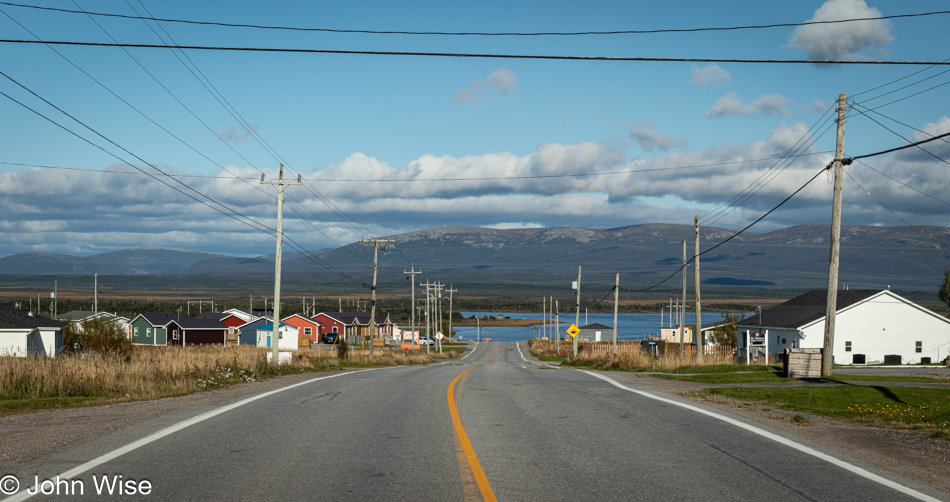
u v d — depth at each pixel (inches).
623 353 1529.3
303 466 318.0
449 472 308.3
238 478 293.9
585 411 535.2
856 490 287.0
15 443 371.6
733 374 1160.8
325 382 840.9
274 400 597.9
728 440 405.1
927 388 827.4
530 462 332.5
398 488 278.7
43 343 2016.5
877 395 765.9
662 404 602.9
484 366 1691.7
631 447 376.5
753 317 2480.3
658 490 281.1
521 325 7308.1
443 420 471.5
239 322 3799.2
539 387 772.6
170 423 447.8
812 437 428.8
